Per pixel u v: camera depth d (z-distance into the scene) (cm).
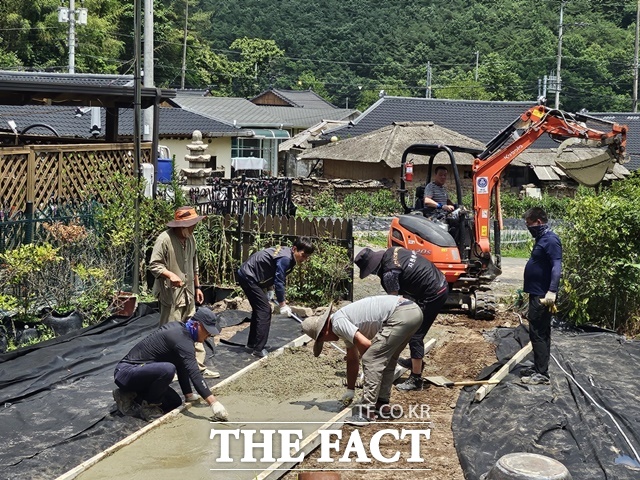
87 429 734
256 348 989
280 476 642
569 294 1185
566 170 1289
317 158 3584
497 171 1263
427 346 1040
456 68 8438
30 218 1093
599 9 8869
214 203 1420
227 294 1317
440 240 1191
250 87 7788
